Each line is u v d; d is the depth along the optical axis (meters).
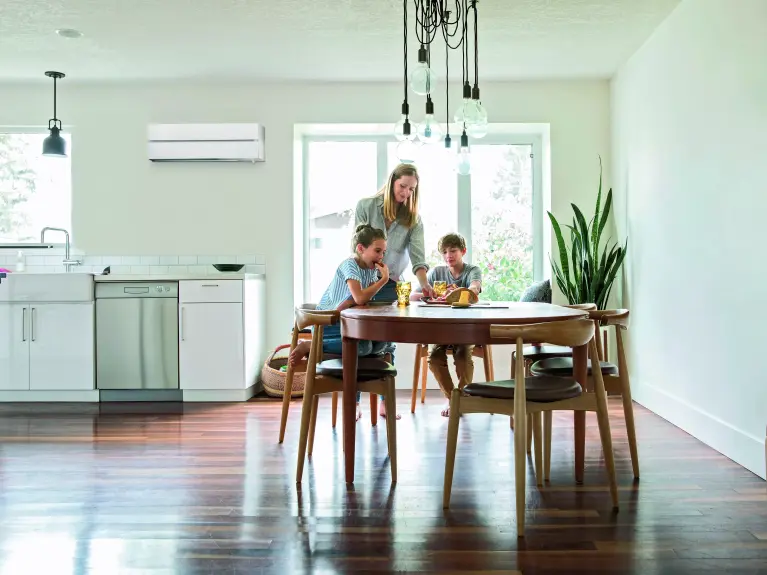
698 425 3.78
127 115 5.53
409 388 5.59
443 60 4.96
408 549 2.29
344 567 2.16
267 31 4.34
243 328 5.02
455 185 5.77
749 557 2.20
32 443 3.78
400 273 4.33
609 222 5.50
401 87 5.52
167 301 5.03
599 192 5.04
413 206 4.22
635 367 4.95
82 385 5.04
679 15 3.98
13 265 5.55
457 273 4.63
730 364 3.39
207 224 5.55
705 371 3.70
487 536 2.40
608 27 4.32
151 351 5.04
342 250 5.84
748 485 2.95
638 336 4.86
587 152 5.49
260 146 5.42
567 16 4.12
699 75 3.71
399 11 4.01
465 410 2.64
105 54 4.77
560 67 5.14
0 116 5.52
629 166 4.98
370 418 4.39
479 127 3.28
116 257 5.55
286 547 2.31
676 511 2.63
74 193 5.55
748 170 3.17
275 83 5.50
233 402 5.00
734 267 3.33
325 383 3.11
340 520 2.56
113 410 4.72
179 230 5.55
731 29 3.33
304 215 5.83
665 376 4.33
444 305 3.55
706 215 3.65
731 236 3.36
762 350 3.07
